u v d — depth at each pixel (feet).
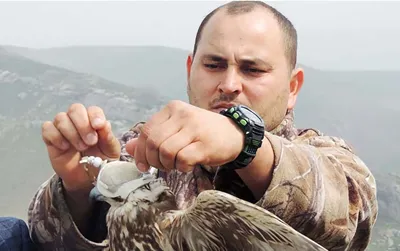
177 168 2.31
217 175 2.86
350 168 3.28
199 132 2.33
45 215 3.22
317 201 2.63
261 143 2.45
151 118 2.39
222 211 2.26
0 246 3.52
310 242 2.14
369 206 3.17
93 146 2.92
